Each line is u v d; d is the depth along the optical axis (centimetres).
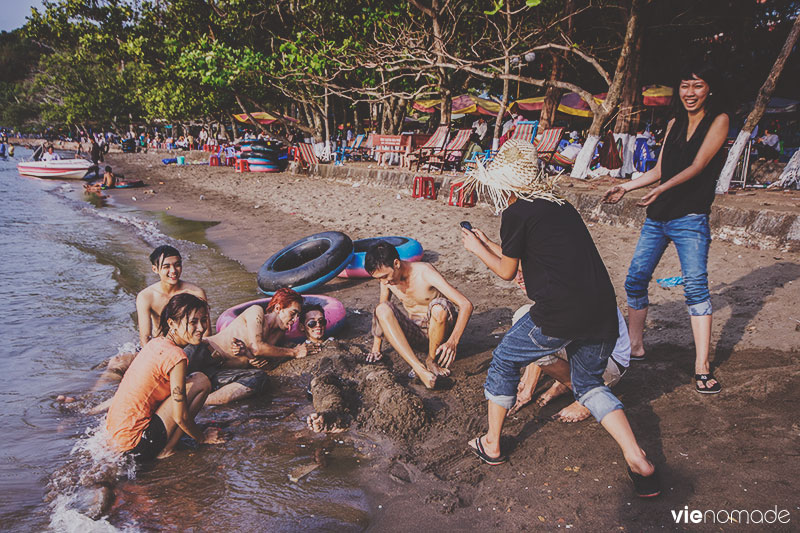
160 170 3203
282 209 1454
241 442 382
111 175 2503
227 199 1822
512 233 288
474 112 2384
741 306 521
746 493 274
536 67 2161
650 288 610
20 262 1019
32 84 9375
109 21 2566
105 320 683
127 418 355
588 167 1248
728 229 745
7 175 3344
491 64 1705
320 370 491
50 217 1659
